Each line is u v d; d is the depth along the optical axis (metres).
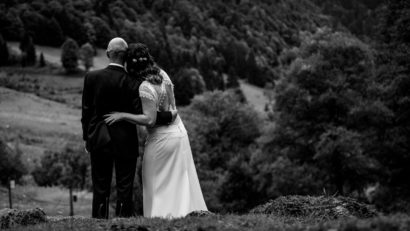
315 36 36.84
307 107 33.19
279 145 35.62
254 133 52.09
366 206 6.50
